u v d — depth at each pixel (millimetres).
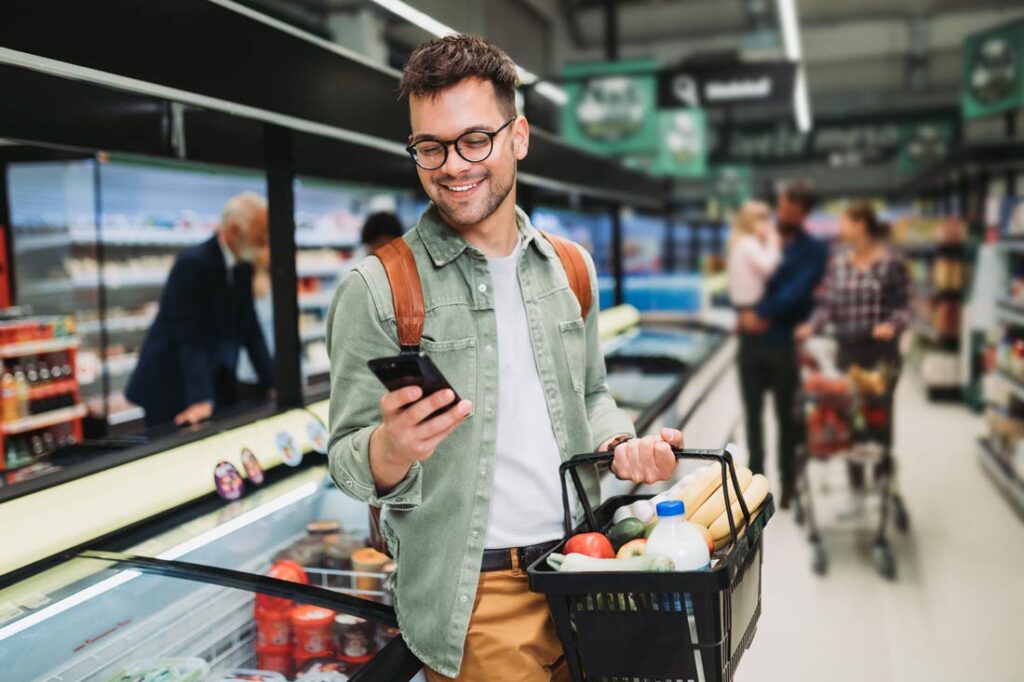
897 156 17781
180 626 1687
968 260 9055
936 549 4941
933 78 21094
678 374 5074
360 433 1414
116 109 2814
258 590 1811
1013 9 15836
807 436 4945
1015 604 4137
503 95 1438
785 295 5547
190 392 3721
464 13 3100
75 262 5719
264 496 2277
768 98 8602
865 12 16188
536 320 1582
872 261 4871
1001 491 6074
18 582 1647
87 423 5016
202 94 1919
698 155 12703
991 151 8438
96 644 1589
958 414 8828
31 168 5523
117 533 1895
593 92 9242
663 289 11055
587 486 1654
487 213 1453
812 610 4137
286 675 1674
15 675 1474
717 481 1611
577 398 1629
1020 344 6039
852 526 5367
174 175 6969
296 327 2857
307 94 2328
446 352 1487
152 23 1769
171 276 3730
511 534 1539
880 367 4828
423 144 1421
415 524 1517
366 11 9062
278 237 2816
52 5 1525
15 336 4594
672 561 1322
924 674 3480
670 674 1312
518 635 1512
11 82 2498
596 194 5902
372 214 4434
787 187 5445
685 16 15953
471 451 1497
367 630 1742
